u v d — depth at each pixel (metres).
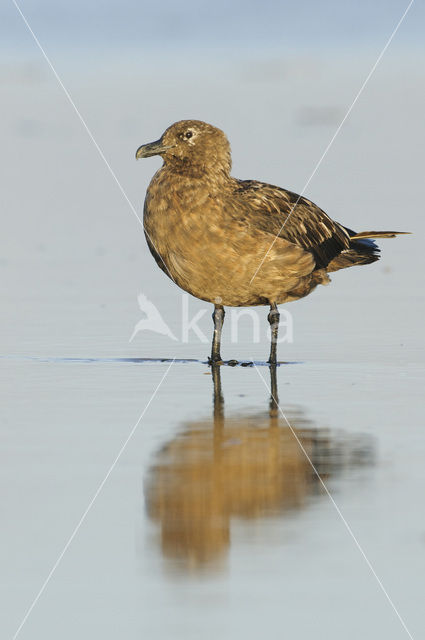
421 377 14.22
